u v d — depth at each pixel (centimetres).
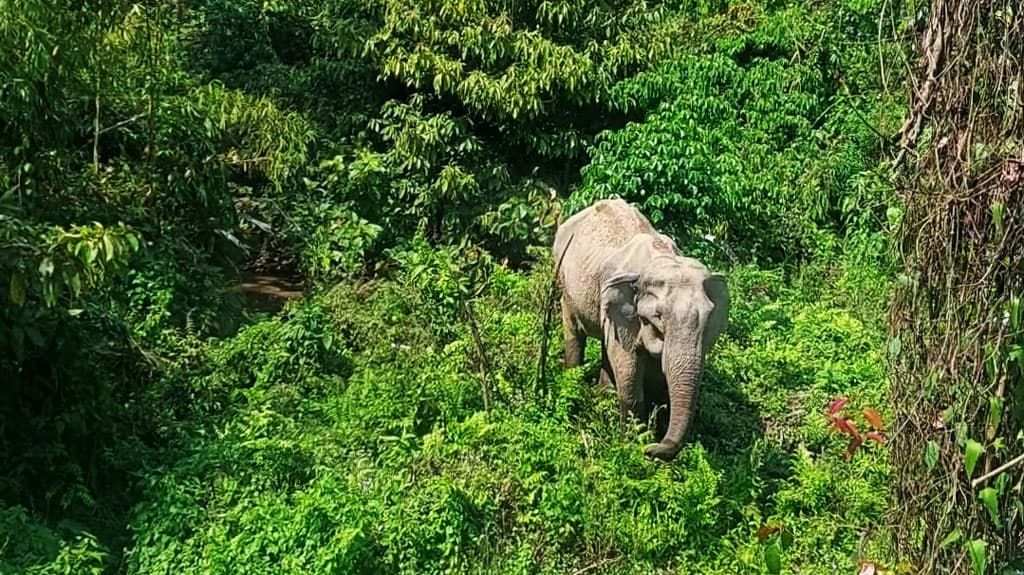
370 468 656
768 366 853
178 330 862
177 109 995
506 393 750
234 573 561
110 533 630
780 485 684
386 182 1187
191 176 985
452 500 604
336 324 905
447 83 1191
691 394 641
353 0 1293
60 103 821
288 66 1391
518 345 851
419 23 1206
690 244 1095
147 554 581
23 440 660
